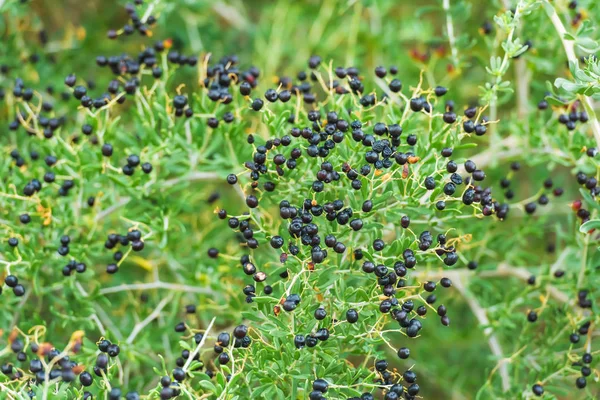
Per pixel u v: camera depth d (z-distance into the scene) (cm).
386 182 170
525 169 210
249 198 171
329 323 169
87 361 178
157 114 185
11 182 181
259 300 168
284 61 215
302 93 182
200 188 199
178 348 184
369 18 215
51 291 184
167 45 185
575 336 178
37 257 179
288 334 168
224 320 187
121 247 189
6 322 181
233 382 168
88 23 209
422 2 218
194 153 183
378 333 169
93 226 183
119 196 184
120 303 190
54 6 212
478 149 204
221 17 218
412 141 172
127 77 188
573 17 188
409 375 170
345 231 171
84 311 181
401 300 170
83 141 180
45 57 199
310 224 169
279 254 179
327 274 171
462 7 188
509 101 204
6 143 190
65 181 181
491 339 186
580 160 182
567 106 183
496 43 188
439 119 179
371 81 199
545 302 181
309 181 173
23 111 194
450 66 192
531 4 174
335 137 171
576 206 178
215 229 192
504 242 188
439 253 173
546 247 198
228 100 179
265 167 172
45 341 181
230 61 184
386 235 185
